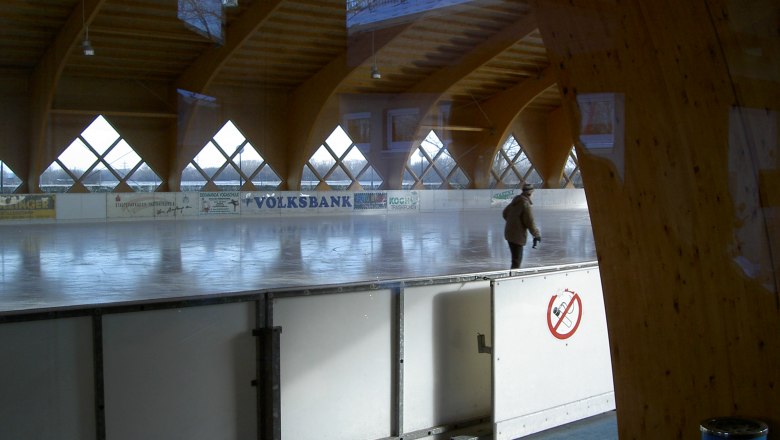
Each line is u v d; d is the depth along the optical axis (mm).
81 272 13438
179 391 3762
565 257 15562
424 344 4586
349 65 25766
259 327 3955
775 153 2830
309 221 28188
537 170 33844
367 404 4359
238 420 3932
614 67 3506
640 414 3859
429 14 20750
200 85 26688
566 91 3887
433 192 33406
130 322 3627
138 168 29391
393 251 17000
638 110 3449
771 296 2982
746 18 2801
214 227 24906
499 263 14625
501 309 4723
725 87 2986
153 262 15008
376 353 4379
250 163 30000
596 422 5238
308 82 28266
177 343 3746
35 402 3434
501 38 23156
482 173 33250
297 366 4082
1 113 24531
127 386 3631
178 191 29625
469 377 4820
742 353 3176
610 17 3375
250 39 23219
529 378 4918
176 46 25172
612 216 3809
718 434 2945
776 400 3035
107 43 24406
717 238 3195
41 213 25922
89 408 3557
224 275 13062
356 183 31500
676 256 3445
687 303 3443
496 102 31656
